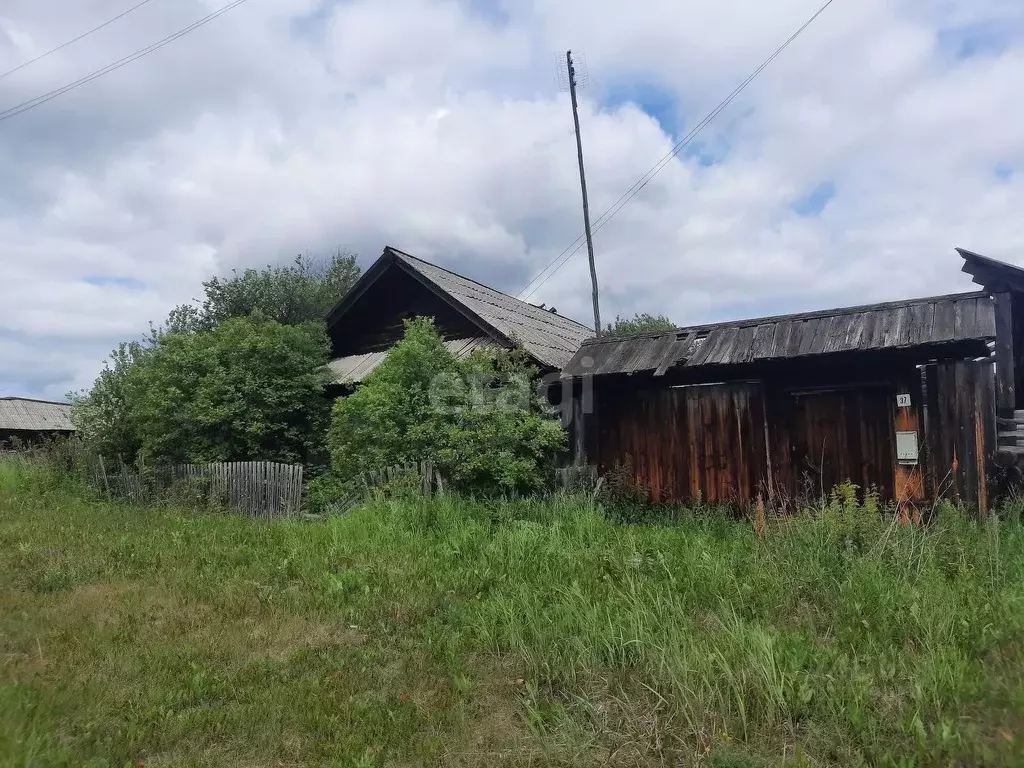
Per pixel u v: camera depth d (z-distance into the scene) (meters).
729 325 8.91
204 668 4.27
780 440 8.56
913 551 5.49
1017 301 8.01
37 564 6.94
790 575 5.26
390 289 14.71
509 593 5.53
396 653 4.56
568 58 18.14
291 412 12.77
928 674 3.55
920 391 7.66
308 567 6.63
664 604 4.83
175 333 14.20
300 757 3.27
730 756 3.06
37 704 3.57
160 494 12.22
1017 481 6.97
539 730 3.45
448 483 9.06
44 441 18.72
